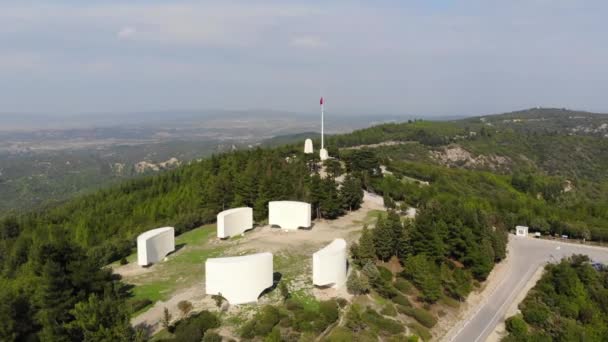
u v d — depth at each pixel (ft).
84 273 118.62
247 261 129.90
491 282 183.01
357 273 155.12
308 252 175.32
